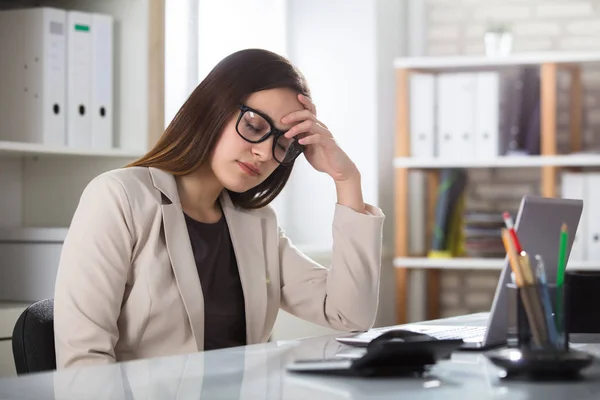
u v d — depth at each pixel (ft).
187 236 6.83
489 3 17.58
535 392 3.86
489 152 15.55
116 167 10.36
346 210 7.26
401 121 15.78
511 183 17.48
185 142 6.98
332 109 16.19
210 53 13.67
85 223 6.46
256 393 3.75
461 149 15.67
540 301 4.59
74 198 10.61
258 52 6.97
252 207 7.50
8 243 10.02
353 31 15.98
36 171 10.85
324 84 16.25
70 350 6.08
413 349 4.23
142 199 6.66
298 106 6.97
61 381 4.03
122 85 10.57
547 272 5.48
